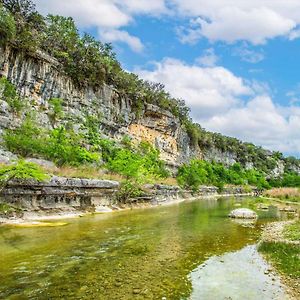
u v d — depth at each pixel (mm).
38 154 40000
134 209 42562
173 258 17641
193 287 13383
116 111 72250
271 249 19859
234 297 12422
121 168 48719
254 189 116938
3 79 44781
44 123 50969
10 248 18281
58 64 57094
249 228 28406
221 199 73688
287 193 75875
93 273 14781
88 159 47781
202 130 126438
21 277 13938
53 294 12297
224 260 17453
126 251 18828
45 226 25359
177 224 29750
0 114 41094
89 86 64312
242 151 149750
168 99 96438
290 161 184500
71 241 20703
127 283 13648
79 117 59562
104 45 75312
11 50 48469
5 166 26969
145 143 77625
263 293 12836
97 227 26422
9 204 27062
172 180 77188
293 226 29797
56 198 31906
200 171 93875
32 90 51625
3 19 46250
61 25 65938
